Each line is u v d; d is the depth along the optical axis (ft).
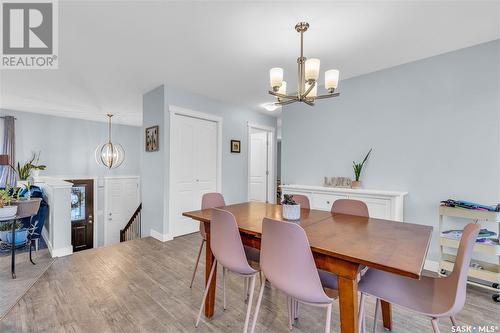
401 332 5.43
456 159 8.16
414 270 2.97
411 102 9.08
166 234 11.76
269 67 9.66
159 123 11.92
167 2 5.84
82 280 7.80
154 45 7.94
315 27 6.85
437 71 8.53
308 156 12.04
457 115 8.14
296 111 12.51
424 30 6.98
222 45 7.92
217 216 5.15
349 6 5.95
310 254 3.73
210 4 5.91
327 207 10.14
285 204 5.79
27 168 14.67
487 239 6.89
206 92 12.92
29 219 10.07
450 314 3.59
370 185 10.08
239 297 6.92
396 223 5.55
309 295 3.86
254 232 4.68
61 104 15.29
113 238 21.61
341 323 3.75
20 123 17.11
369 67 9.57
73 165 19.57
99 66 9.58
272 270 4.20
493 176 7.52
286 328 5.59
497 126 7.47
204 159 13.74
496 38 7.43
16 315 5.96
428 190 8.71
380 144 9.83
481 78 7.73
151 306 6.40
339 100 11.01
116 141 22.08
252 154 19.60
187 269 8.69
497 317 5.99
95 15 6.36
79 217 19.79
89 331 5.42
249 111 16.47
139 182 23.13
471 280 7.66
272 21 6.59
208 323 5.74
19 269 8.57
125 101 14.61
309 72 5.78
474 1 5.73
